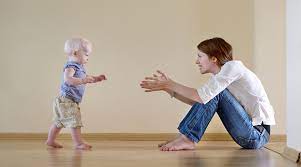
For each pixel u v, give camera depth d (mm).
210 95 2467
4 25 3684
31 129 3660
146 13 3701
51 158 2154
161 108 3691
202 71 2721
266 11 3656
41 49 3684
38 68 3682
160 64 3697
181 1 3711
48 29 3689
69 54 2873
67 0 3697
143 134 3676
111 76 3691
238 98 2715
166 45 3701
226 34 3697
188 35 3699
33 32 3686
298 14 2127
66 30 3695
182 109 3695
